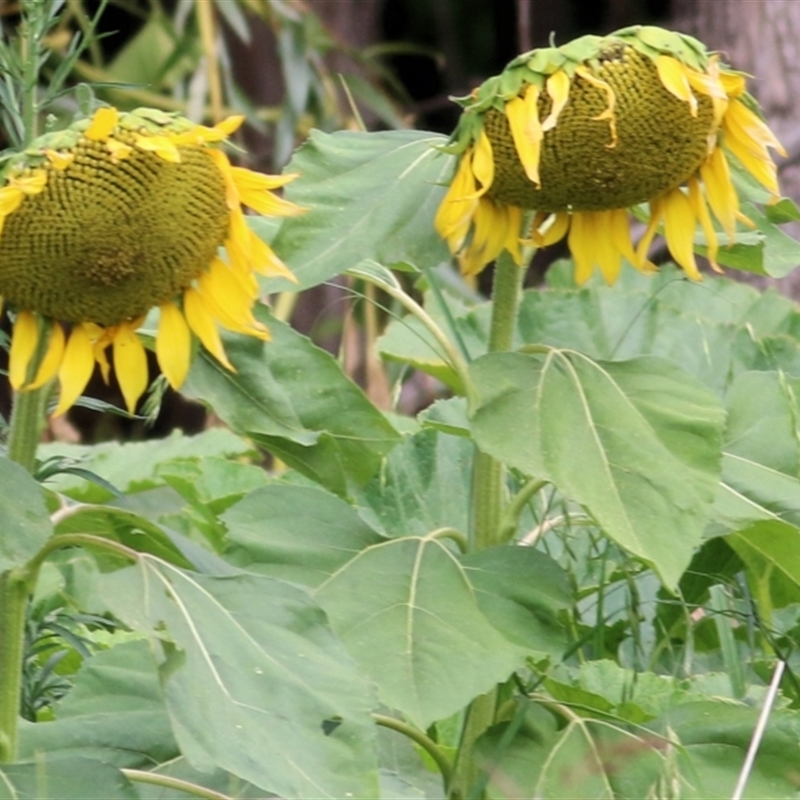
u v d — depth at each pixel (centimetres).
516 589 348
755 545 362
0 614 335
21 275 333
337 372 363
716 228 362
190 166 334
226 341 357
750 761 344
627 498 339
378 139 362
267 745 325
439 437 409
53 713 363
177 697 325
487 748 349
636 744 349
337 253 354
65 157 329
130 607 329
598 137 343
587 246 353
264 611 333
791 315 459
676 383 346
